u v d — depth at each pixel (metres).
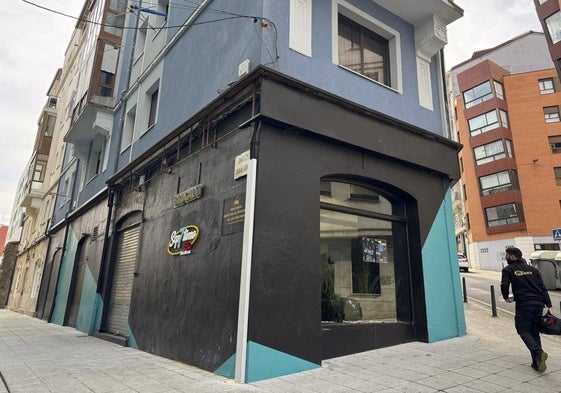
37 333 11.50
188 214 7.30
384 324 6.97
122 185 11.38
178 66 9.80
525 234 31.42
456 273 8.16
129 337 8.71
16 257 31.67
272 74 5.79
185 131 7.98
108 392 4.59
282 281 5.45
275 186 5.71
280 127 6.00
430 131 8.67
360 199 7.37
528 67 38.19
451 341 7.34
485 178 34.75
